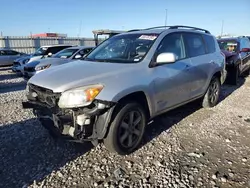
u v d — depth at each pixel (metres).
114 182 2.86
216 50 5.76
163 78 3.84
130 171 3.07
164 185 2.79
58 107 3.07
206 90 5.34
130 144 3.47
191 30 5.02
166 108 4.09
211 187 2.76
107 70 3.39
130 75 3.41
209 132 4.29
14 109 5.79
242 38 9.84
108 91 3.06
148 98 3.60
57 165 3.22
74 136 2.99
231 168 3.13
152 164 3.23
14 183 2.85
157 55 3.89
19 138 4.05
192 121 4.82
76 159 3.36
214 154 3.49
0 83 10.60
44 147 3.72
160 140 3.95
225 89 7.89
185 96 4.54
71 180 2.90
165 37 4.19
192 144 3.81
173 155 3.46
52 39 29.48
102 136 3.12
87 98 2.93
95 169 3.12
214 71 5.39
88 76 3.19
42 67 8.49
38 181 2.88
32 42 28.31
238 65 8.54
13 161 3.33
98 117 3.05
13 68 13.61
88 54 4.59
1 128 4.51
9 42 26.94
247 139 4.00
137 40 4.18
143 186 2.78
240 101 6.36
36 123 4.74
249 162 3.27
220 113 5.34
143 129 3.64
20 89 8.94
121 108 3.27
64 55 9.62
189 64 4.55
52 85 3.14
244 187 2.75
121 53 4.11
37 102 3.41
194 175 2.98
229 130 4.38
